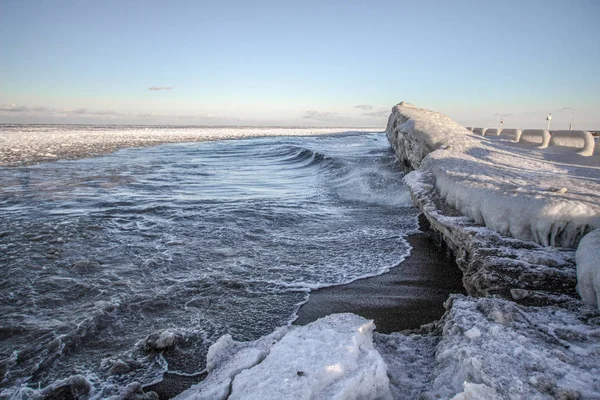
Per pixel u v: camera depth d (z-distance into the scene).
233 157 28.48
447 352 2.94
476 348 2.82
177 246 7.48
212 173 19.36
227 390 2.53
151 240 7.80
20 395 3.25
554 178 7.27
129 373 3.59
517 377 2.46
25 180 14.90
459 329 3.25
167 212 10.23
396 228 9.09
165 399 3.24
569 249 5.05
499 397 2.24
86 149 29.92
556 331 3.17
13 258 6.48
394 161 18.30
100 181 15.25
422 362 3.11
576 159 10.83
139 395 3.16
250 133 79.19
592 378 2.47
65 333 4.20
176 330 4.38
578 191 6.07
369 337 3.10
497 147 12.83
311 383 2.32
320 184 15.73
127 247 7.30
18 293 5.18
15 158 21.83
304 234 8.58
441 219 6.93
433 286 5.79
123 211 10.18
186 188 14.48
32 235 7.79
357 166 17.89
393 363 3.02
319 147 30.30
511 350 2.80
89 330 4.28
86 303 4.96
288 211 10.72
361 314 4.87
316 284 5.81
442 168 8.88
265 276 6.09
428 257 7.05
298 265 6.62
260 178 17.84
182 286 5.61
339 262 6.79
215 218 9.73
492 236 5.70
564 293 4.09
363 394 2.40
